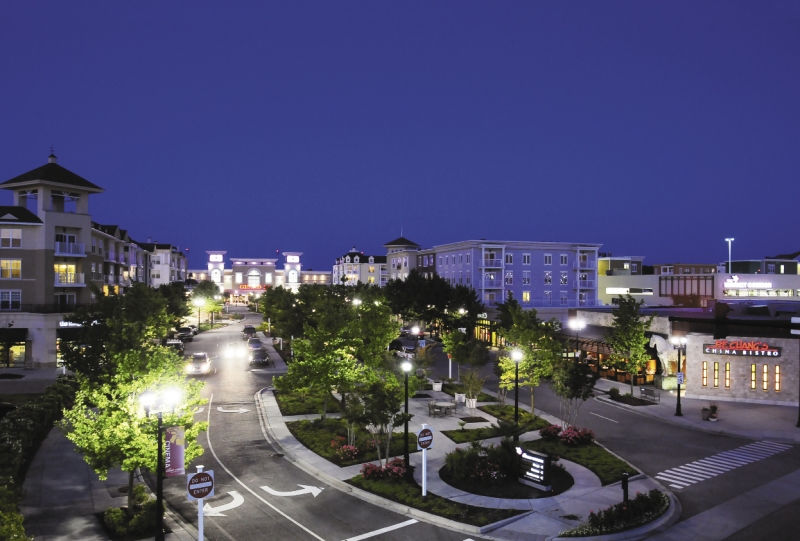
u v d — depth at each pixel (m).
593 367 45.72
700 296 79.38
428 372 40.91
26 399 35.62
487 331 66.31
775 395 35.44
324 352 29.67
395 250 119.81
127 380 18.08
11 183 51.03
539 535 17.22
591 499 20.02
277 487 21.38
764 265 97.31
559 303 80.94
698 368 37.34
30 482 21.70
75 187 52.12
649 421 31.50
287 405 34.12
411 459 24.12
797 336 34.88
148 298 42.03
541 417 31.95
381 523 18.17
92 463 17.55
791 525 17.92
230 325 98.12
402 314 69.75
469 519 18.22
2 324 47.81
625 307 37.72
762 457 25.00
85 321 32.78
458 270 84.00
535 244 80.12
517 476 21.89
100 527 17.75
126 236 78.19
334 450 25.14
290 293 75.56
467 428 29.08
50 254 50.34
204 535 17.33
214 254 153.38
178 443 18.25
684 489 21.11
